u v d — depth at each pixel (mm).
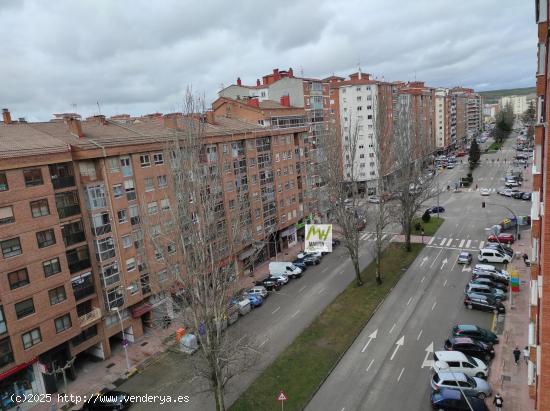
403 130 54531
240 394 27828
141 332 38094
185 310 26766
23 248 29109
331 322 36781
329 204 49688
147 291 37938
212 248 23234
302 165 64438
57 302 31141
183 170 22297
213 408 27125
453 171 111688
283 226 60094
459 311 36938
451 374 26203
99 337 34375
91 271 33750
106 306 34781
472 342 29750
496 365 28781
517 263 46875
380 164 46438
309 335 34812
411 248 55000
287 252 59875
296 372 29719
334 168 43281
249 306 40844
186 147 22250
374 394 26750
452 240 57219
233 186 49719
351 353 31734
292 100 71062
